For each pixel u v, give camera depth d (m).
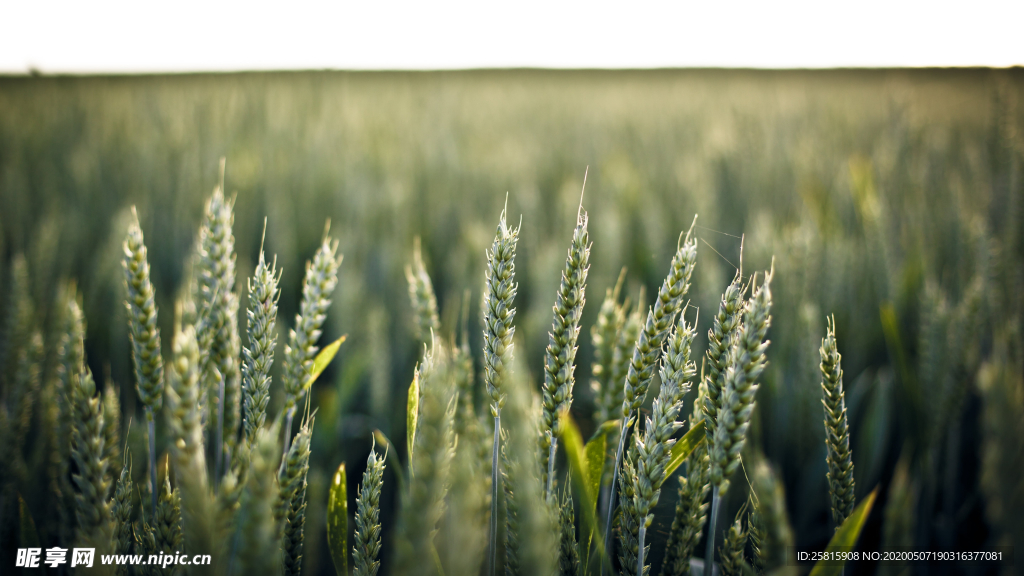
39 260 1.60
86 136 4.53
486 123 6.11
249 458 0.68
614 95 9.70
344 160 3.66
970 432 1.41
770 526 0.61
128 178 3.29
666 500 0.80
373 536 0.71
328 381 1.88
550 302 1.69
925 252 2.03
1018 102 3.11
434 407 0.58
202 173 3.06
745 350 0.65
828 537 1.23
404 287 1.99
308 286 0.71
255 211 2.74
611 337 0.77
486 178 3.57
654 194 3.21
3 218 2.41
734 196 3.16
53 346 1.03
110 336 1.61
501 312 0.68
